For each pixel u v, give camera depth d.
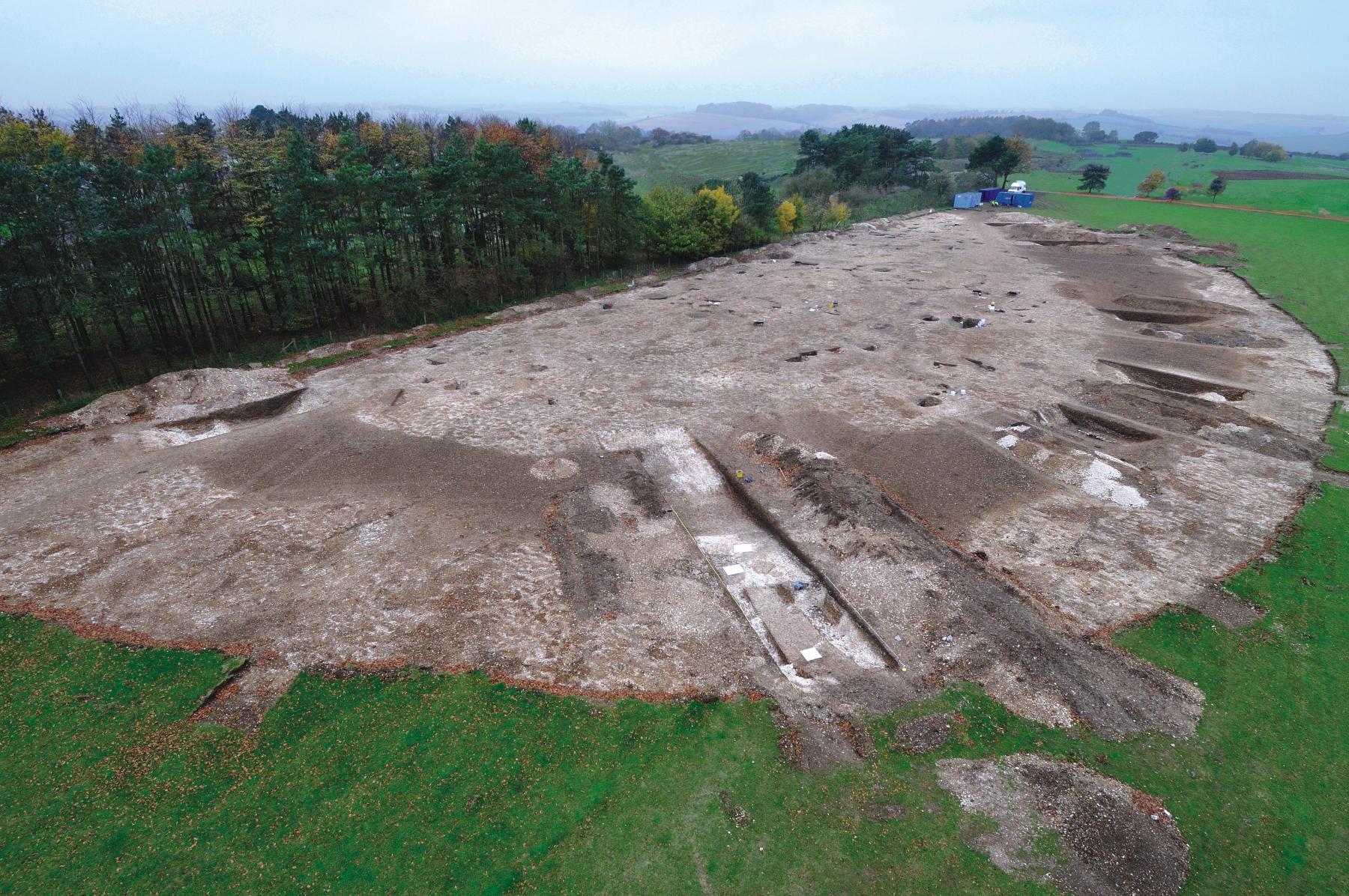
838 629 21.91
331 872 14.59
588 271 70.12
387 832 15.39
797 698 18.94
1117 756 17.34
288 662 19.80
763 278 64.31
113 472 29.45
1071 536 26.05
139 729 17.84
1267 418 35.91
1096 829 15.38
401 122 87.00
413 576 23.27
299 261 44.91
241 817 15.74
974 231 88.12
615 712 18.31
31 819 15.70
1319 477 30.20
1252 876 14.72
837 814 15.84
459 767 16.83
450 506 27.34
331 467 30.11
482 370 41.34
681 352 44.53
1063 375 40.84
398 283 51.62
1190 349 45.66
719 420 35.09
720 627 21.55
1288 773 17.03
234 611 21.70
